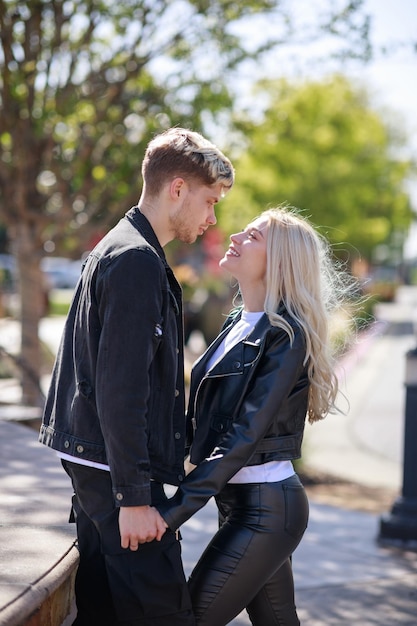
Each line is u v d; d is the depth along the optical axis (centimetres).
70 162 883
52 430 256
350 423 1291
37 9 752
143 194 262
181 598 253
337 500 790
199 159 254
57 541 261
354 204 2477
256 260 286
